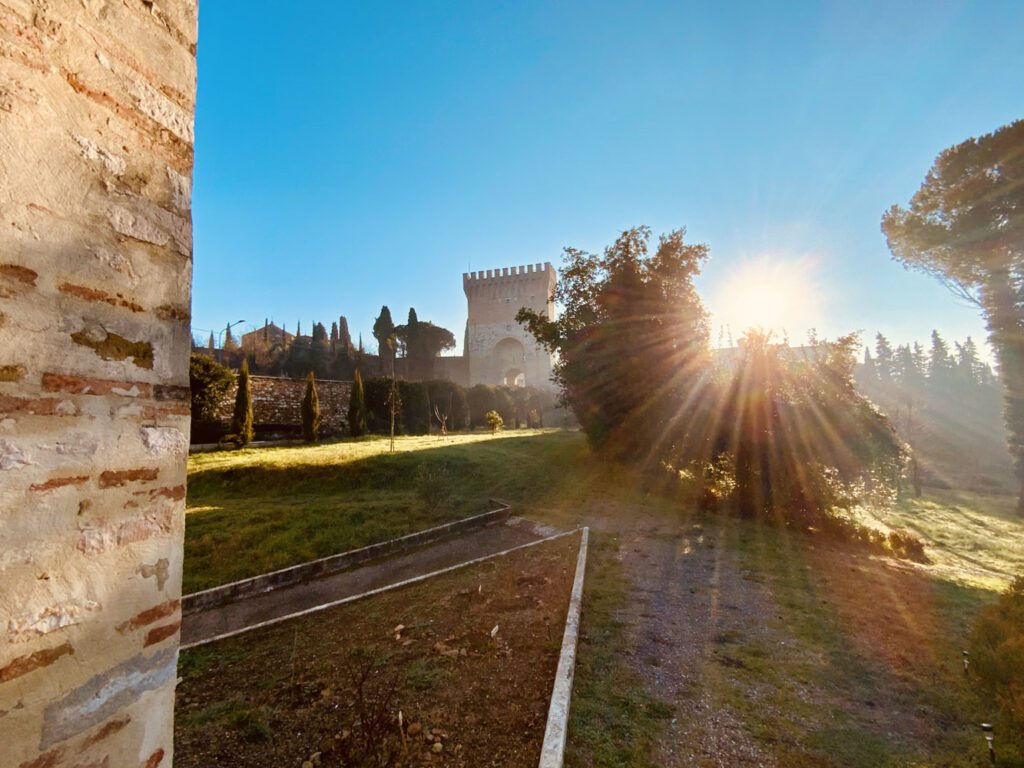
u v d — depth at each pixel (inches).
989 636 182.7
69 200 61.4
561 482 622.5
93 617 61.4
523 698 158.4
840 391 488.4
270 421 948.0
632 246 701.3
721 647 206.2
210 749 136.5
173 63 79.2
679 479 600.4
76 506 59.9
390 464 636.1
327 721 148.6
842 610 259.0
